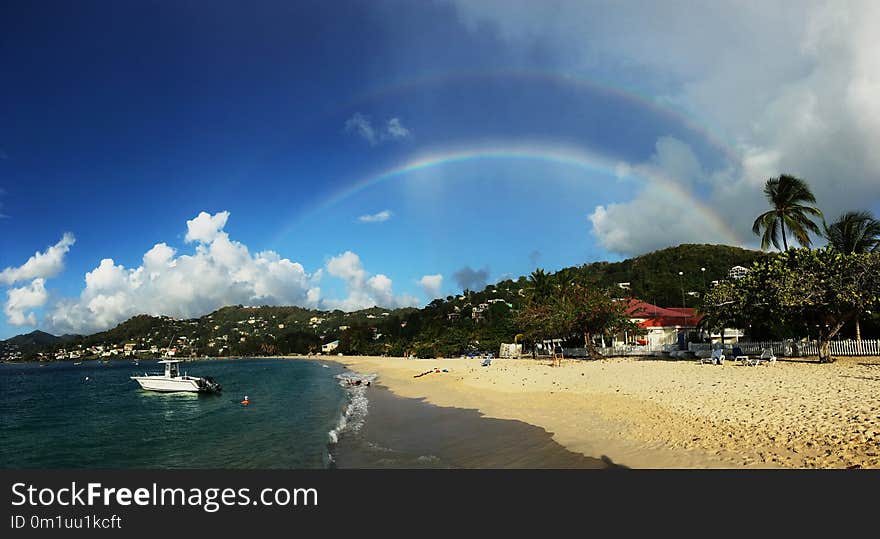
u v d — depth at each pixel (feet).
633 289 369.50
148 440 81.00
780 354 125.39
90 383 279.90
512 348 268.82
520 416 73.82
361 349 564.30
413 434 68.49
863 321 117.91
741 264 363.35
